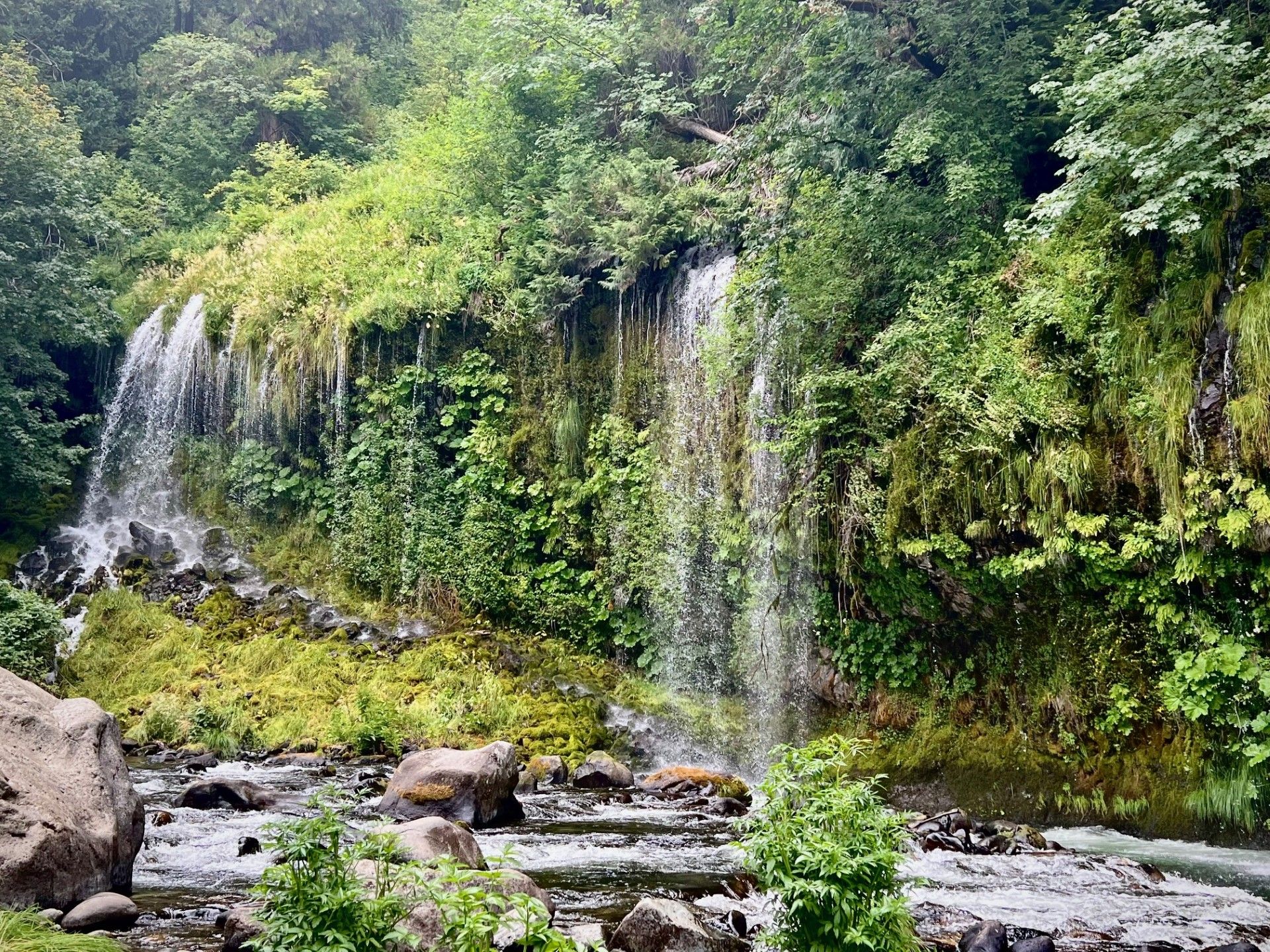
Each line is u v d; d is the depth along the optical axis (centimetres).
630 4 1931
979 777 1099
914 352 1143
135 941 540
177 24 3184
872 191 1270
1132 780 987
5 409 1856
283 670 1522
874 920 443
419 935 416
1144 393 960
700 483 1504
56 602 1723
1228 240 932
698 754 1382
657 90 1853
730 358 1397
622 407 1650
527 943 375
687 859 792
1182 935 622
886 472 1176
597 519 1622
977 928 587
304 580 1812
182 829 837
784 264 1306
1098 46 1160
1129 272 1007
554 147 1828
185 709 1411
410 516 1758
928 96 1297
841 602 1269
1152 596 974
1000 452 1054
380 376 1848
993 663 1146
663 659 1510
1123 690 1005
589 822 955
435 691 1453
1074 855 840
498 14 1956
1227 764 922
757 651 1375
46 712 669
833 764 494
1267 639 901
